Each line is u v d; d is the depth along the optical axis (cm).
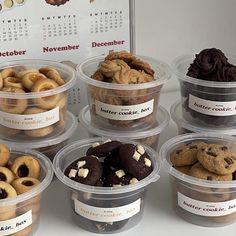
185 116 51
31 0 50
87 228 42
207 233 42
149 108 48
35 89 44
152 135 49
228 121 49
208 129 49
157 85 47
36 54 53
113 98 46
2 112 45
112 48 56
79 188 39
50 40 53
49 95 45
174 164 44
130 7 55
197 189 41
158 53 62
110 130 48
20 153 44
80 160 41
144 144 46
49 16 52
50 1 51
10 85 45
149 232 42
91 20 54
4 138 47
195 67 49
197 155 43
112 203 40
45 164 43
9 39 51
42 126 45
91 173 40
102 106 47
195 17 62
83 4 53
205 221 43
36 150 46
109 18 54
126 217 41
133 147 42
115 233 42
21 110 44
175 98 63
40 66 51
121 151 41
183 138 47
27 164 42
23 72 47
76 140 51
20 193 39
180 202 43
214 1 62
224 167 41
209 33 64
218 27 64
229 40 65
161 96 63
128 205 41
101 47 55
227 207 42
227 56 55
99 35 55
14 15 51
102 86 45
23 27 51
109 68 46
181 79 49
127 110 47
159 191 47
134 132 48
